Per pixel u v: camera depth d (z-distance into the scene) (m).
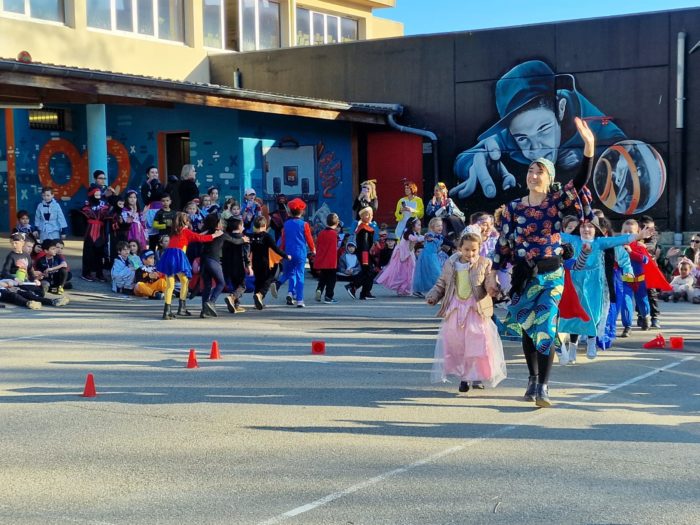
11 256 15.30
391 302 16.25
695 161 21.75
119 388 8.64
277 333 12.30
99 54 24.72
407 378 9.18
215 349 10.23
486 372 8.30
